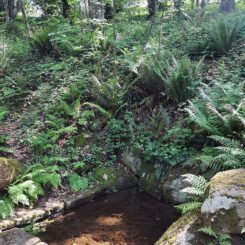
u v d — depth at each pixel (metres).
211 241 3.90
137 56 7.95
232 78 6.49
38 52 10.70
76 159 6.59
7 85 9.02
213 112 5.77
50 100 8.07
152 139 6.45
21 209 5.52
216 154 5.41
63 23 12.29
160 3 10.02
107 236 4.94
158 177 5.94
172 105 6.92
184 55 7.91
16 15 18.30
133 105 7.27
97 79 7.59
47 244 4.64
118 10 14.29
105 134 6.94
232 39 8.14
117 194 6.04
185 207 4.54
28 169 6.09
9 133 7.41
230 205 3.94
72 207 5.71
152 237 4.86
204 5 14.18
